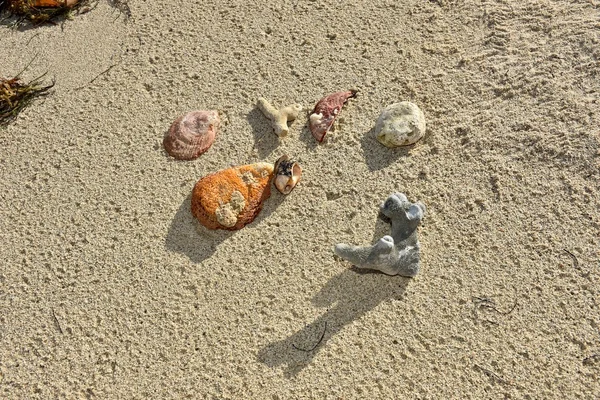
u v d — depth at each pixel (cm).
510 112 83
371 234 79
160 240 79
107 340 77
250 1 89
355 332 76
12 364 76
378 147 82
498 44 86
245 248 79
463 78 84
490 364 75
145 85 85
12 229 80
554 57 85
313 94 84
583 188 80
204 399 75
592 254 78
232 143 82
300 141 82
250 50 87
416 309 77
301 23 88
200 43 87
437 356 75
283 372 75
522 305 76
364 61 86
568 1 87
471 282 77
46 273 79
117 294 78
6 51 88
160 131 83
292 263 78
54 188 82
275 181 80
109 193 81
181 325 77
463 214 79
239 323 77
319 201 80
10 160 83
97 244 80
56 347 77
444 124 82
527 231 79
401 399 74
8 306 78
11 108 85
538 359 75
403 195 77
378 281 78
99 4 89
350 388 75
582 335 75
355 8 88
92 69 86
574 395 74
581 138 81
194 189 80
